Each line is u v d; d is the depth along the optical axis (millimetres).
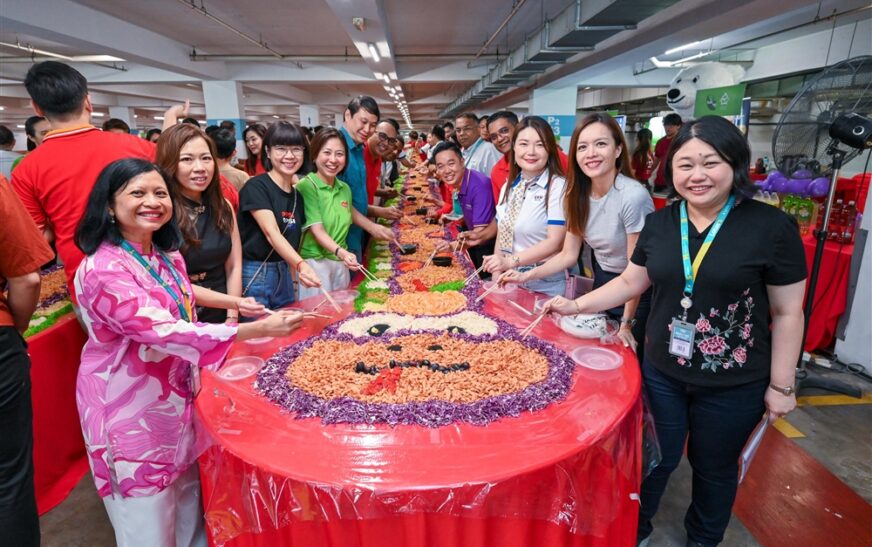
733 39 7930
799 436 2500
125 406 1281
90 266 1193
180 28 8734
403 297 2189
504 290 2328
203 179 1875
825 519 1949
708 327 1382
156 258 1355
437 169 3211
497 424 1194
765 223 1284
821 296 3322
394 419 1191
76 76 1970
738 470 1548
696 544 1665
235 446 1124
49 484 2123
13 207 1386
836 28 7625
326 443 1128
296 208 2412
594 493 1199
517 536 1126
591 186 1938
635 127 15703
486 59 12164
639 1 4871
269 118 28281
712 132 1247
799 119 2941
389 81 12258
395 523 1058
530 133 2215
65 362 2219
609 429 1170
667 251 1426
